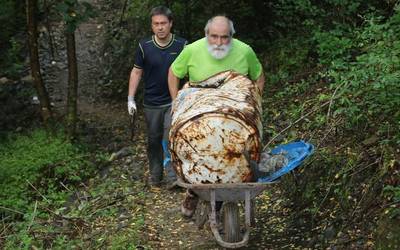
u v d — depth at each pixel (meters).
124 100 10.92
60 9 8.30
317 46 7.91
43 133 8.85
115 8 13.63
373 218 5.05
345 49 7.59
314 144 6.47
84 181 8.05
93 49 12.77
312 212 5.64
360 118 6.19
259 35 9.85
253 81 5.20
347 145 6.08
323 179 5.92
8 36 10.27
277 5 8.80
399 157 5.32
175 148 4.58
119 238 5.74
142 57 6.61
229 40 5.14
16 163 8.12
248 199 4.52
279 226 5.75
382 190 5.14
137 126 9.70
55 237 6.16
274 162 4.75
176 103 5.03
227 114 4.46
